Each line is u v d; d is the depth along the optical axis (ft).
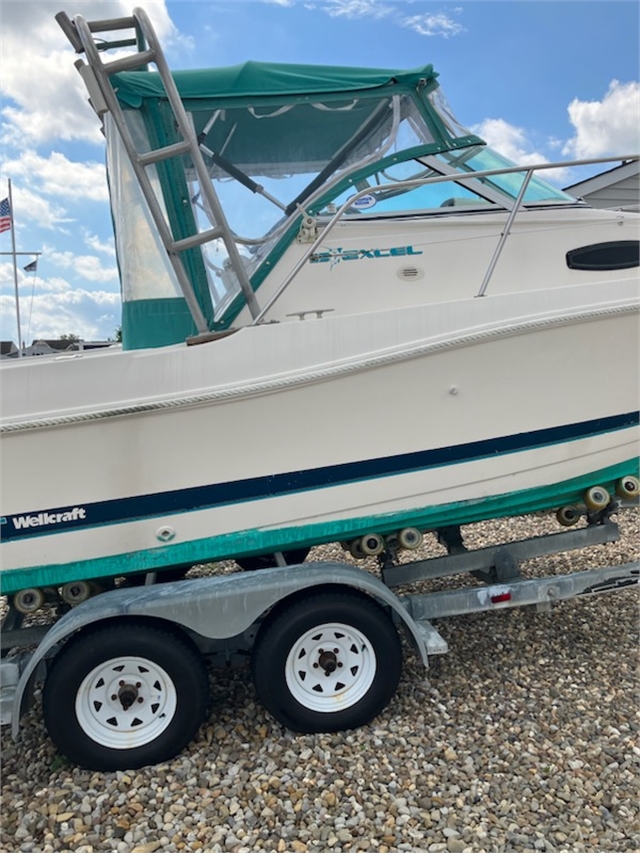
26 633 9.86
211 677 10.78
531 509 10.28
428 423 9.45
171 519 9.05
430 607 9.59
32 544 8.87
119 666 8.43
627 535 16.93
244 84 9.71
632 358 9.93
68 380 8.70
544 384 9.70
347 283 10.14
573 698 9.55
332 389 9.14
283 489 9.22
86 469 8.84
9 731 9.74
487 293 10.34
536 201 10.68
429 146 10.41
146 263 9.95
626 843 6.77
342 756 8.36
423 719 9.11
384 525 9.63
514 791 7.59
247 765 8.31
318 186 10.69
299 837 7.05
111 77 9.24
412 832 7.00
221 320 9.89
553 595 9.88
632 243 10.70
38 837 7.33
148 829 7.33
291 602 8.71
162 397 8.79
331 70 9.99
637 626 11.89
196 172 9.82
